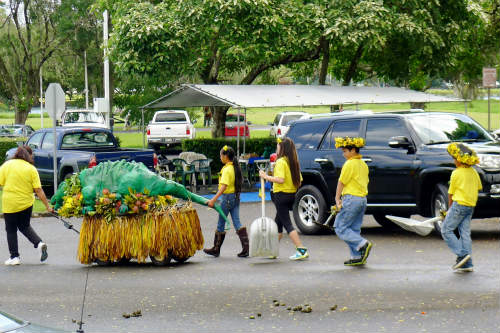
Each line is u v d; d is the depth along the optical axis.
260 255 12.12
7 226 12.58
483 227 15.23
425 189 13.83
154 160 21.78
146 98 51.16
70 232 16.48
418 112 15.29
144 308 9.22
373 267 11.26
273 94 24.31
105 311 9.10
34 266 12.40
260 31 25.69
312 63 35.03
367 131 14.68
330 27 26.00
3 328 4.45
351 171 11.27
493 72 14.73
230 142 28.66
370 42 26.08
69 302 9.62
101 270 11.87
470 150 10.50
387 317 8.36
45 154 22.75
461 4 28.92
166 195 12.09
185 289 10.22
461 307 8.65
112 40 27.08
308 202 15.11
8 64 56.00
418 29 26.72
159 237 11.78
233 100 22.61
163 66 26.45
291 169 12.16
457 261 10.66
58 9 49.69
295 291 9.84
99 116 38.94
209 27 26.20
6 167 12.62
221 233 12.73
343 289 9.84
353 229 11.48
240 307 9.10
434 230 14.99
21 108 52.25
